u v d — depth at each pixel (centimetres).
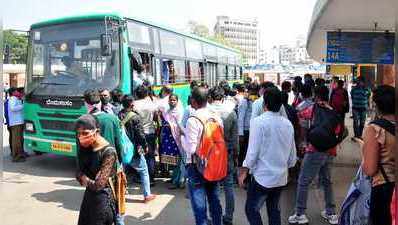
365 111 1285
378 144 368
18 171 933
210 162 475
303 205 578
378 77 1452
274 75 5153
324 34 1272
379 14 842
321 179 600
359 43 1104
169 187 793
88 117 404
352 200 422
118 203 450
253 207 464
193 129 480
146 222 608
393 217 342
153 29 1116
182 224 601
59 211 660
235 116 620
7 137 1455
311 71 5078
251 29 10594
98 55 913
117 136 545
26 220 618
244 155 818
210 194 505
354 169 916
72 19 946
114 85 892
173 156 778
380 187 369
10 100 1021
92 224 406
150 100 814
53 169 954
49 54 956
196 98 488
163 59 1174
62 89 920
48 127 929
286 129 457
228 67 2105
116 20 908
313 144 552
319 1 781
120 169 462
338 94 1174
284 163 458
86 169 410
